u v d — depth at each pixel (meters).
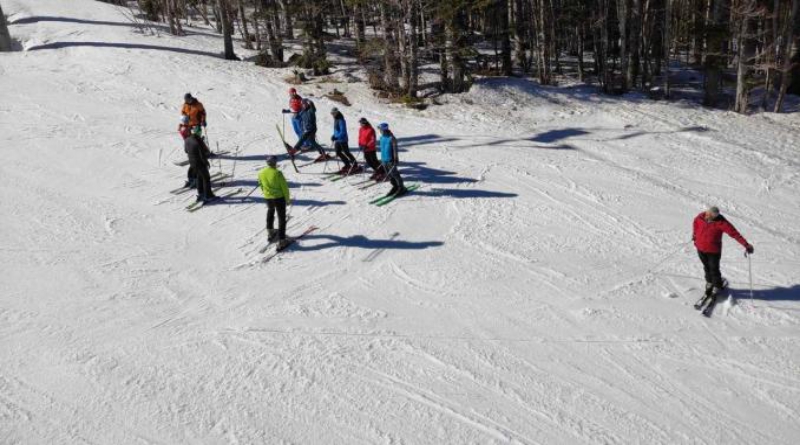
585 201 12.00
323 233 10.33
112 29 27.95
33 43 25.22
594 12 27.92
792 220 11.41
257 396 6.31
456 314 7.94
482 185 12.70
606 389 6.53
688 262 9.52
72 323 7.56
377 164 12.57
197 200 11.45
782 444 5.80
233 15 33.56
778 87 24.44
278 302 8.20
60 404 6.13
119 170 13.03
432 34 24.70
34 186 11.92
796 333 7.58
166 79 20.64
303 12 25.75
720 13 21.95
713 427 6.00
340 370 6.76
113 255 9.45
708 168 14.45
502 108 20.27
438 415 6.07
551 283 8.77
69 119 16.12
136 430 5.81
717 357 7.11
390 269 9.13
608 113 19.91
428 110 19.53
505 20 26.33
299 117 13.75
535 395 6.40
